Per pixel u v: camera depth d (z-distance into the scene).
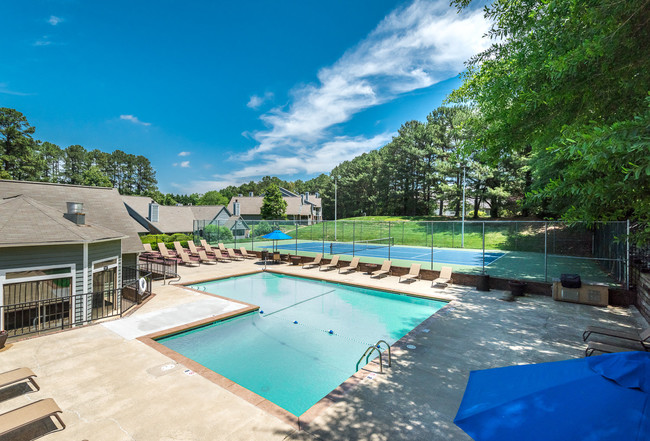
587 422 2.05
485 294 13.73
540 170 23.28
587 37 5.01
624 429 1.91
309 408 5.84
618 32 4.20
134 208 42.66
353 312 12.53
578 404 2.21
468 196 42.59
